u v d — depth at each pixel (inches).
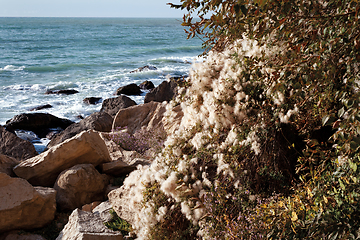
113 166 294.5
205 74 173.3
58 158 275.6
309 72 82.0
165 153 166.2
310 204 95.7
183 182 139.6
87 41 2709.2
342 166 94.3
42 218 223.8
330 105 102.9
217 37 162.9
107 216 205.5
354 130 73.4
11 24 5812.0
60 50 2079.2
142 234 150.9
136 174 197.5
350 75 81.4
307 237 90.5
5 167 285.0
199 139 151.3
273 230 99.2
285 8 78.0
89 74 1282.0
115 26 6397.6
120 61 1654.8
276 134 134.0
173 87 663.1
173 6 88.9
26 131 642.8
